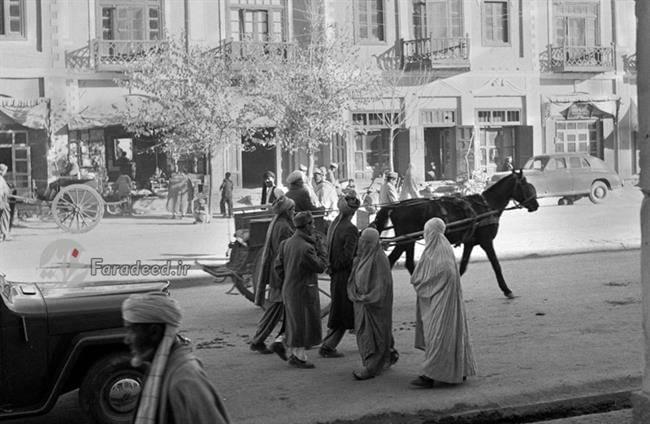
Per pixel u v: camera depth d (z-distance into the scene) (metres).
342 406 8.60
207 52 35.03
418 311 9.55
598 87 42.50
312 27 36.75
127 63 34.88
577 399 8.73
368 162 39.28
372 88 36.91
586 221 27.78
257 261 13.64
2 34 34.59
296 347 10.33
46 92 34.88
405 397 8.89
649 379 7.88
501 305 14.01
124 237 25.86
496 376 9.56
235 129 34.19
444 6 40.25
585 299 14.30
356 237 10.80
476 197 15.03
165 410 4.18
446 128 40.62
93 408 7.69
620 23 42.69
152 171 36.03
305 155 37.72
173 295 15.98
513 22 41.19
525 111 41.28
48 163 34.72
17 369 7.49
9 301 7.67
